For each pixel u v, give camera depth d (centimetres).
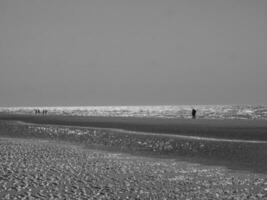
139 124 5759
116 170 2317
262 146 3341
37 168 2311
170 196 1694
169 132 4556
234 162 2673
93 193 1717
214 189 1847
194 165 2552
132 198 1647
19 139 4269
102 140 4003
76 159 2722
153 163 2619
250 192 1794
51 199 1591
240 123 5888
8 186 1808
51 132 4988
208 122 6172
